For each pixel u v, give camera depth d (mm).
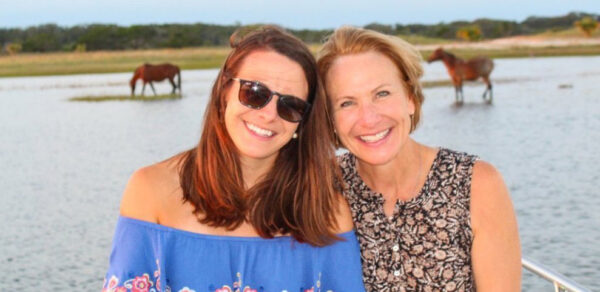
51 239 9680
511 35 132875
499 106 26188
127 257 2652
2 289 7605
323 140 2775
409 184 2820
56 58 85562
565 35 118562
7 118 28578
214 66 67750
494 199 2697
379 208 2828
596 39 110125
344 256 2820
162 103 31922
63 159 17391
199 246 2701
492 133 19203
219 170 2705
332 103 2838
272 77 2602
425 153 2826
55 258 8758
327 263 2824
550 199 10977
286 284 2750
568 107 25000
